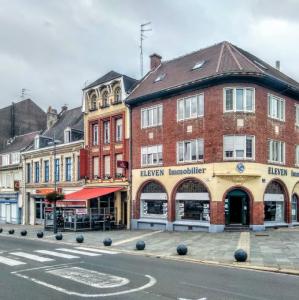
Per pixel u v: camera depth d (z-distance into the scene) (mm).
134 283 10734
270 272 12430
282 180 28094
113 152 33312
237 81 25703
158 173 29484
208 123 26281
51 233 28328
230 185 25625
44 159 41469
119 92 33500
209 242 20266
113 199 33250
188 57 32375
